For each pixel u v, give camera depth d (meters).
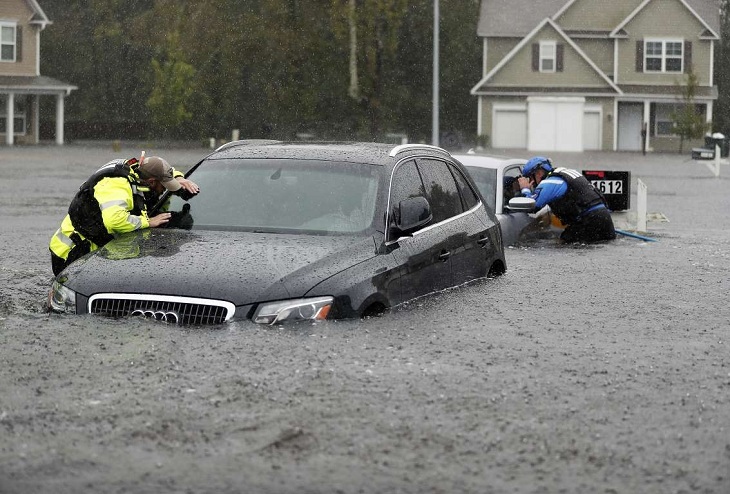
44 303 21.95
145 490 11.12
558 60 160.88
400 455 12.23
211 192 22.02
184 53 169.12
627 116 168.38
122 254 19.62
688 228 44.53
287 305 18.00
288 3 167.12
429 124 178.75
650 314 21.67
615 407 14.32
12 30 156.62
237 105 172.50
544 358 17.16
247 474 11.59
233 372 15.53
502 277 25.34
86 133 182.38
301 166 22.19
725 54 190.38
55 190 64.81
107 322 18.06
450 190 24.02
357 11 159.75
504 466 11.93
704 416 13.95
